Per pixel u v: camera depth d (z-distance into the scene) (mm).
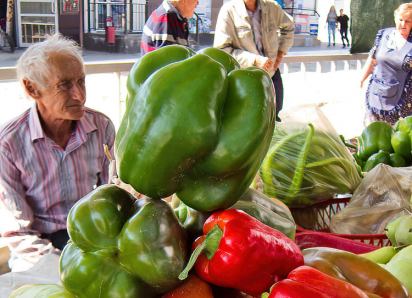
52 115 1784
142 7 7625
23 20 5938
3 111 4867
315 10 10156
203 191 682
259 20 3629
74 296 747
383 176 1487
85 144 1925
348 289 597
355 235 1232
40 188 1857
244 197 819
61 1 6254
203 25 7219
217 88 623
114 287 638
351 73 6758
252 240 611
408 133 1868
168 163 624
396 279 734
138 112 624
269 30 3684
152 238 623
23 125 1815
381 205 1446
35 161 1830
